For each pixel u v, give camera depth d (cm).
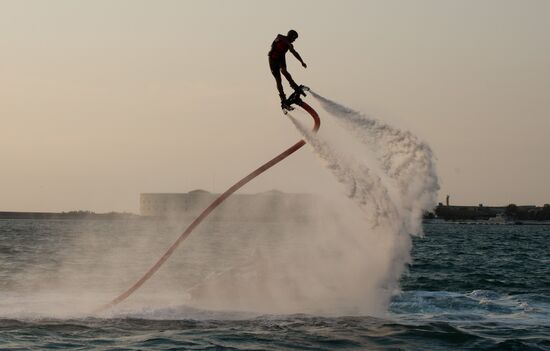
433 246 9906
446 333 2495
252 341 2372
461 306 3145
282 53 2289
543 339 2433
